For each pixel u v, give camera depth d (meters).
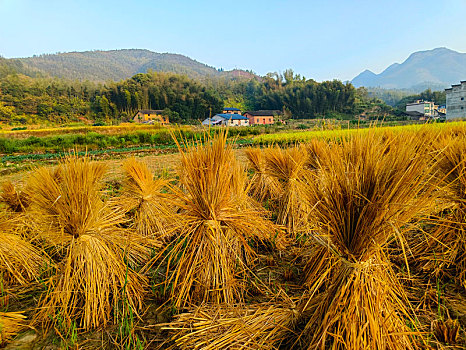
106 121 81.75
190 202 2.51
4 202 3.87
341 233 1.63
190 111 81.44
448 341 1.83
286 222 4.05
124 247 2.67
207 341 1.76
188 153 2.49
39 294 2.63
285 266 3.04
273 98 108.50
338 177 1.67
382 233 1.53
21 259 2.82
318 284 1.73
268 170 4.46
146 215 3.71
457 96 51.00
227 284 2.32
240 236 2.62
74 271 2.23
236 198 2.92
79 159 2.46
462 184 2.57
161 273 2.93
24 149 25.14
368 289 1.56
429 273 2.66
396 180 1.47
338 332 1.50
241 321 1.91
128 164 3.96
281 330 1.82
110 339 2.02
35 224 3.21
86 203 2.33
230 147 2.51
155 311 2.34
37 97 85.62
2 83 86.38
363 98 106.56
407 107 73.19
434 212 2.85
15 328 2.07
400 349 1.56
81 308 2.21
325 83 100.88
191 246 2.46
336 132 2.51
